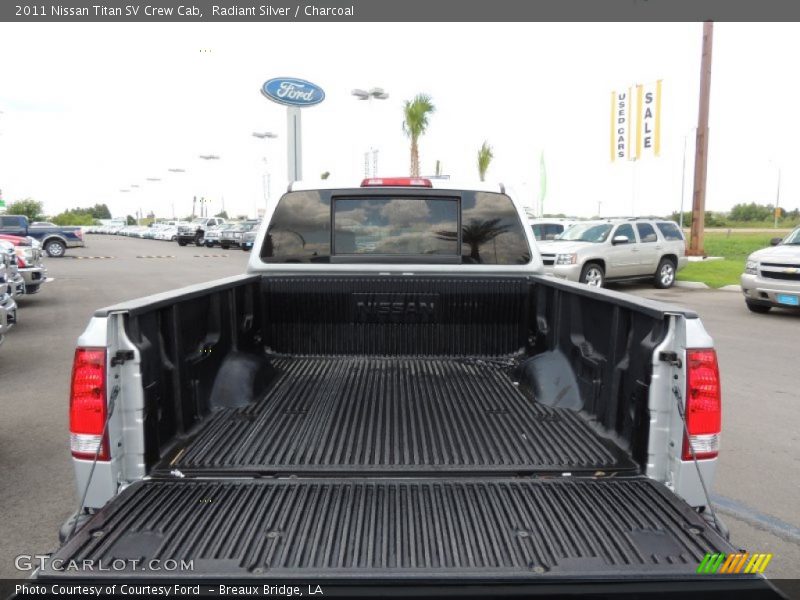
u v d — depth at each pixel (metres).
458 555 1.94
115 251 39.19
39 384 7.31
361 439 2.93
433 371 4.10
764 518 3.99
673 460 2.45
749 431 5.68
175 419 2.85
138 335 2.50
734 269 21.94
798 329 11.00
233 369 3.51
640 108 26.70
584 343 3.36
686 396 2.39
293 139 27.27
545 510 2.22
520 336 4.41
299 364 4.24
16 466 4.87
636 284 18.89
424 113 27.95
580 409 3.35
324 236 4.34
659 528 2.09
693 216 24.98
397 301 4.35
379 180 4.30
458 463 2.65
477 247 4.35
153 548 1.95
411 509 2.23
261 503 2.27
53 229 37.50
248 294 4.09
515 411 3.34
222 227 43.66
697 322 2.40
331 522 2.14
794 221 83.50
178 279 20.34
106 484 2.38
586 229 17.19
